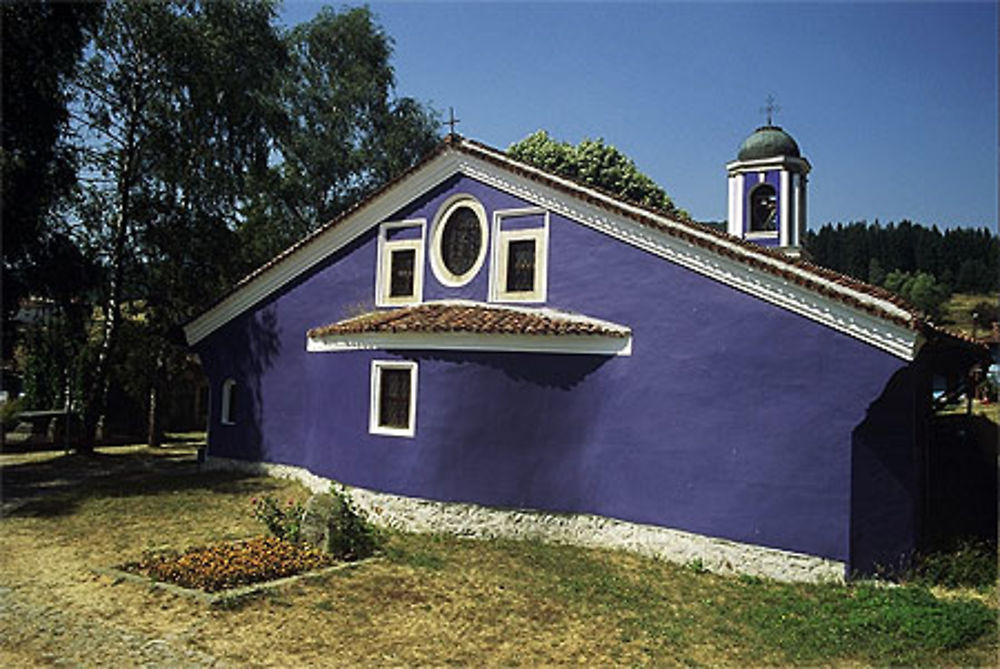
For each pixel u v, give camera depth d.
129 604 9.02
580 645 8.07
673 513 11.71
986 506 13.73
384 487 13.76
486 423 12.96
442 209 15.55
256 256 29.92
